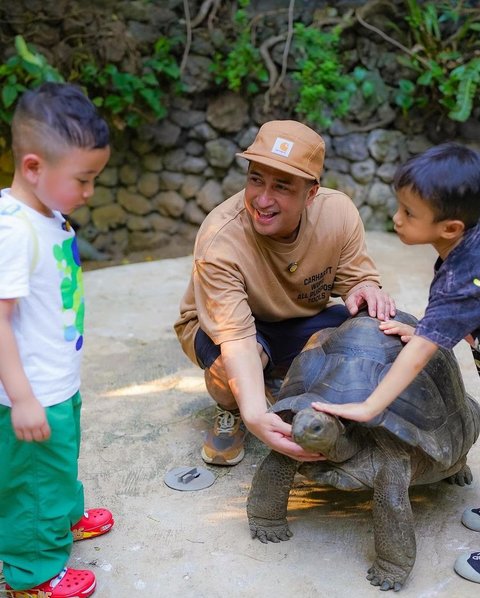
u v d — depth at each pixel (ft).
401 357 6.07
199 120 20.20
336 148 19.61
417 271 15.74
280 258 7.82
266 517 7.13
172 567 6.79
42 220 5.70
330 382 6.70
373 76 19.40
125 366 11.14
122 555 6.96
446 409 6.91
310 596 6.40
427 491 8.00
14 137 5.60
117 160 20.48
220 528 7.36
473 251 5.98
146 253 20.79
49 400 5.89
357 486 6.56
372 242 18.17
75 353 6.12
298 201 7.20
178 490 8.00
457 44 19.08
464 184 5.77
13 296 5.42
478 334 6.38
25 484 6.02
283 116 19.92
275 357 8.71
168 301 14.05
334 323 8.63
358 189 19.60
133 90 19.25
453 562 6.84
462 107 17.85
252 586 6.53
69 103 5.47
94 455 8.68
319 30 19.35
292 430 6.07
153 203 20.94
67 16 19.10
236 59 19.27
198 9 19.99
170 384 10.56
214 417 9.27
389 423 6.32
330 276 8.34
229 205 7.97
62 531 6.29
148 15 19.72
